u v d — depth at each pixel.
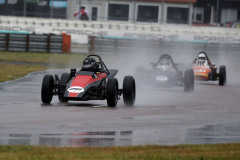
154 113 52.12
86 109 52.69
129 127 42.53
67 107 53.69
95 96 55.53
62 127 41.16
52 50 160.62
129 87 56.66
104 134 38.84
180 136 39.31
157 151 32.03
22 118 45.00
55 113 48.75
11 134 37.34
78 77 55.31
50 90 55.59
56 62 130.25
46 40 159.50
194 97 71.31
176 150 32.69
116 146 33.41
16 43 157.12
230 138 39.28
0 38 156.00
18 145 32.25
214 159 30.31
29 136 36.78
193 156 30.70
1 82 81.06
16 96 63.09
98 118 46.72
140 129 41.78
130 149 32.44
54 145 33.84
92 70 57.81
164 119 48.06
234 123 47.31
